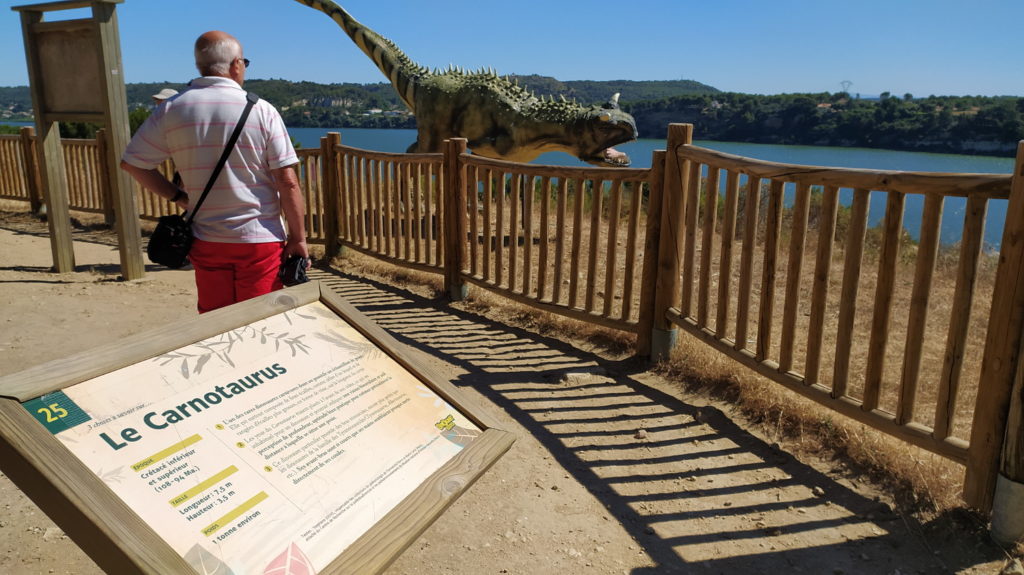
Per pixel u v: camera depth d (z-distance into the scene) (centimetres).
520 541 299
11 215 1177
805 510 323
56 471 150
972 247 277
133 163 329
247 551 160
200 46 328
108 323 579
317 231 873
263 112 330
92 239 976
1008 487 275
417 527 183
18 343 525
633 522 315
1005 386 271
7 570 271
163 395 181
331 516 177
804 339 577
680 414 426
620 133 984
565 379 473
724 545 298
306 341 223
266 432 188
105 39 639
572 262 550
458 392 235
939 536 296
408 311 643
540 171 557
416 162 698
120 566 148
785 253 895
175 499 161
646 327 504
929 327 614
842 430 380
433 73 1120
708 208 443
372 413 212
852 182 330
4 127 1370
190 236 335
